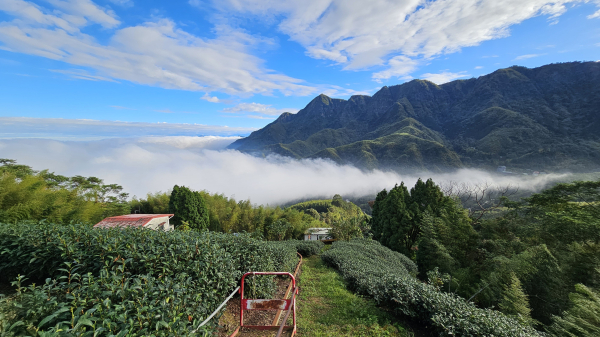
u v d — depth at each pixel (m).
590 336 7.48
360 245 14.76
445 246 18.12
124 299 2.95
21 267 4.71
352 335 5.09
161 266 3.96
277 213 33.78
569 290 12.88
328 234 27.23
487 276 15.40
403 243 21.39
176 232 5.43
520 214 23.06
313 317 5.78
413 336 5.41
